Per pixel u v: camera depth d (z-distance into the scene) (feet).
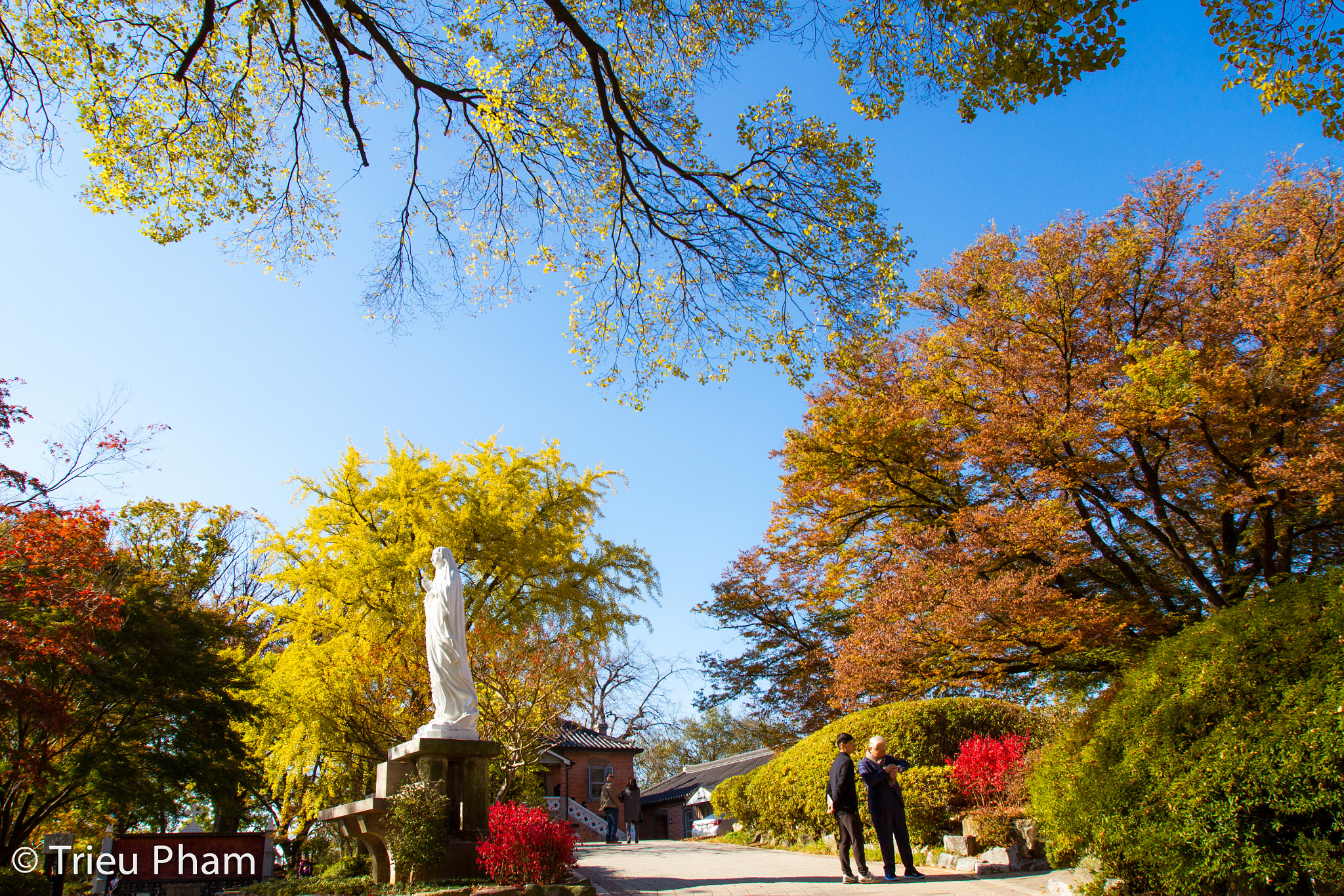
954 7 22.88
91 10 27.04
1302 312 40.81
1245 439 43.01
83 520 37.42
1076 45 21.21
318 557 55.77
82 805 48.14
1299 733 17.30
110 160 30.37
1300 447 40.37
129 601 43.16
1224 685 19.57
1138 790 19.89
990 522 45.11
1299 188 45.85
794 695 80.02
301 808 61.77
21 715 37.14
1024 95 23.20
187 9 28.81
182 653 43.16
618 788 119.44
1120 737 21.44
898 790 27.89
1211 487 44.65
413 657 52.21
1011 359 47.60
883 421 54.03
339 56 29.30
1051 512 44.62
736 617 88.69
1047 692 51.29
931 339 54.08
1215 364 42.75
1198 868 17.97
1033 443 45.78
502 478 61.57
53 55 27.84
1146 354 42.68
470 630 52.90
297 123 32.89
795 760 43.34
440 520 57.06
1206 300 48.01
